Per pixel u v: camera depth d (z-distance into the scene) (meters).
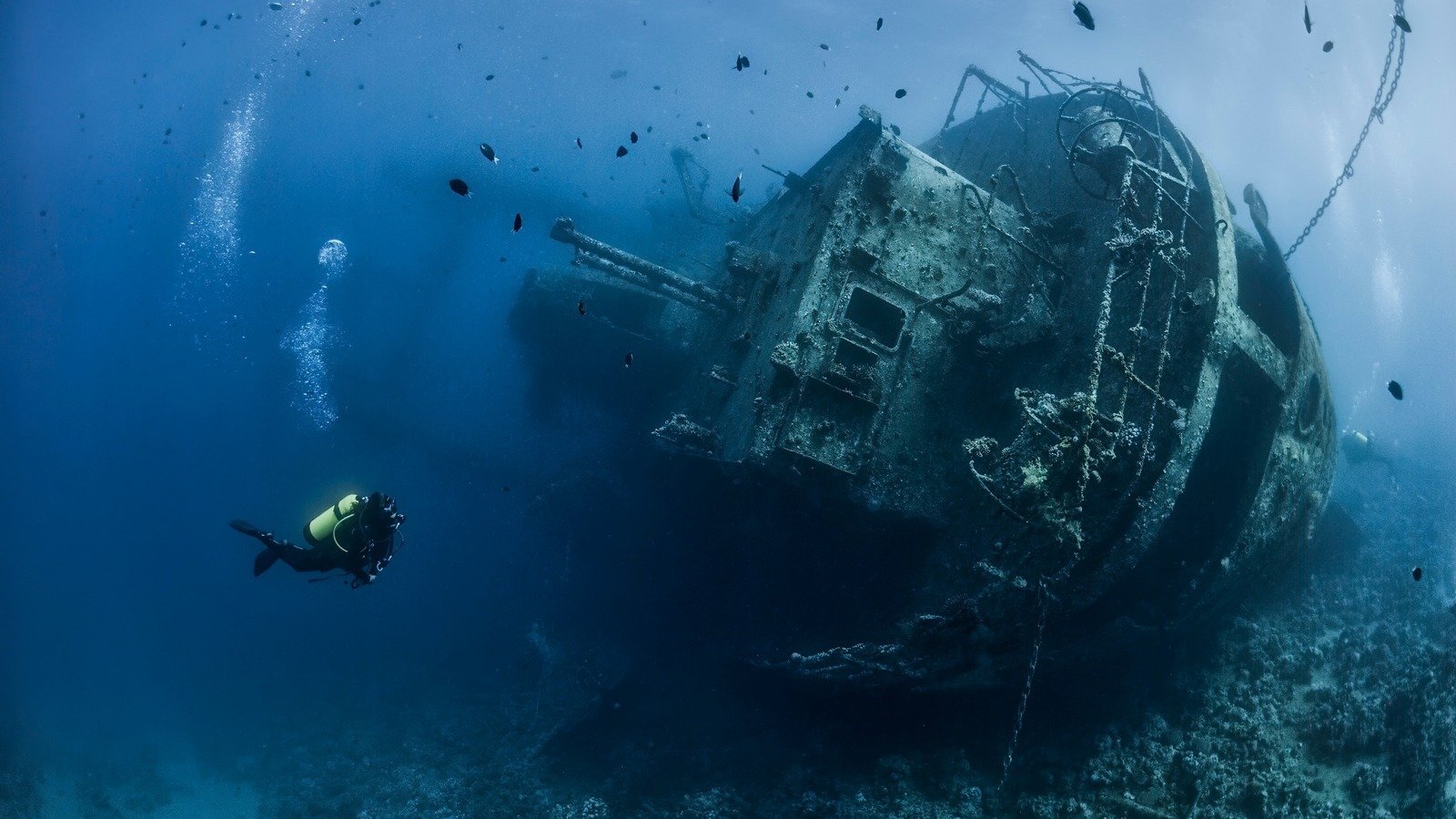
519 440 18.92
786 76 60.28
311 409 23.89
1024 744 8.52
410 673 17.44
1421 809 7.15
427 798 11.14
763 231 11.64
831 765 9.27
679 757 10.55
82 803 13.43
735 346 9.45
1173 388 7.21
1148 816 7.46
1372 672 9.02
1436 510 16.86
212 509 30.27
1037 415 6.24
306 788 12.64
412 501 22.36
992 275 8.64
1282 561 9.73
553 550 14.50
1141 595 8.38
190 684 18.92
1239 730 8.17
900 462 8.06
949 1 36.66
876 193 8.32
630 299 13.00
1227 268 7.45
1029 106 11.32
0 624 23.56
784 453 7.41
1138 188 8.20
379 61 71.25
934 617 7.27
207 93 69.06
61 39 66.62
